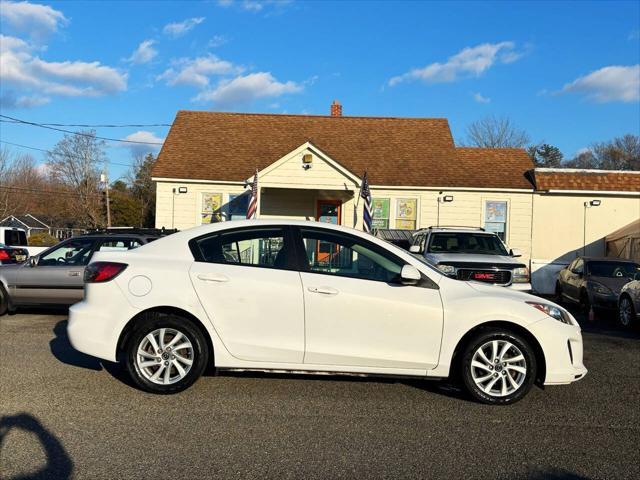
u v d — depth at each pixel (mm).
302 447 4316
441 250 11477
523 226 19453
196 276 5508
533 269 18969
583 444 4492
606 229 20016
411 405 5402
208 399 5449
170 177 18578
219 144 20375
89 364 6664
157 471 3854
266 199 18922
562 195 19938
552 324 5453
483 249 11539
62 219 61094
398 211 19203
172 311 5543
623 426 4930
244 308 5449
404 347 5426
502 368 5426
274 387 5906
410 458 4156
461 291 5570
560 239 19969
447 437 4586
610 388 6191
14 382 5891
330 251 5672
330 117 22344
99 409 5090
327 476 3834
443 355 5422
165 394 5516
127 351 5508
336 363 5434
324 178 16891
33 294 10117
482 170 20016
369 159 20031
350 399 5559
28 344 7789
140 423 4758
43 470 3844
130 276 5535
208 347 5570
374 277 5582
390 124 22078
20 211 61000
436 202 19156
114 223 56688
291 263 5613
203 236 5773
